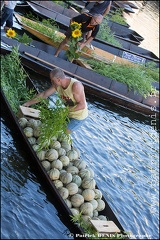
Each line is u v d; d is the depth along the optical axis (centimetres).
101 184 785
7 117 739
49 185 639
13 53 893
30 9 1450
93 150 878
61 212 615
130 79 1173
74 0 1848
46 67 1059
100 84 1131
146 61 1504
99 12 1138
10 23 1165
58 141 707
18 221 572
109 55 1371
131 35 1738
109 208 651
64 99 719
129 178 855
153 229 747
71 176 649
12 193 611
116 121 1076
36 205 613
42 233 577
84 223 603
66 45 1194
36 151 680
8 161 662
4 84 809
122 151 943
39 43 1170
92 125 980
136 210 770
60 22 1437
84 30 1116
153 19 2502
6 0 1127
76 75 1103
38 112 749
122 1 2366
